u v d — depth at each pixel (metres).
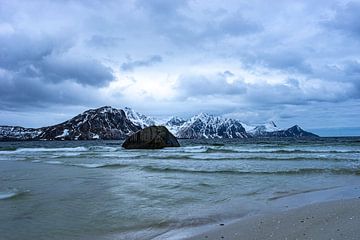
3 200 12.04
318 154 34.31
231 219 9.13
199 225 8.59
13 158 34.69
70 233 8.00
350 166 22.16
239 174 19.05
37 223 8.90
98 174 19.75
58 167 24.23
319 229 7.40
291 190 13.80
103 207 10.84
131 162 27.98
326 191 13.38
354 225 7.54
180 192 13.57
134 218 9.41
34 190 14.13
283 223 8.17
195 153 38.94
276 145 60.59
